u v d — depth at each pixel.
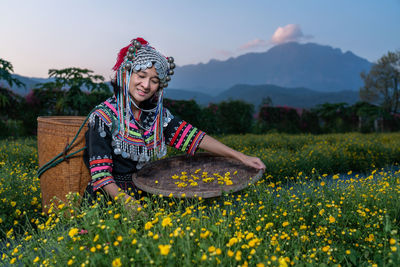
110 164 1.95
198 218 1.73
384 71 34.84
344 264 1.74
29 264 1.57
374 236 1.90
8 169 3.72
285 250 1.79
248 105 13.64
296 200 2.36
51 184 2.15
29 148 5.68
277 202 2.43
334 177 2.71
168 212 1.97
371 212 2.26
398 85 34.69
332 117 17.03
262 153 5.77
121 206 1.74
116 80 2.01
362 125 16.95
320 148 6.57
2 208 2.57
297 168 4.98
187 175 2.31
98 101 8.73
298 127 16.02
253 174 2.25
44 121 2.14
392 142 8.45
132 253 1.37
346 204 2.42
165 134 2.28
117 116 1.97
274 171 4.63
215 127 12.19
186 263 1.30
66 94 8.66
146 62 1.90
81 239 1.49
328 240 1.89
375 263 1.64
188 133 2.26
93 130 1.94
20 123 9.07
